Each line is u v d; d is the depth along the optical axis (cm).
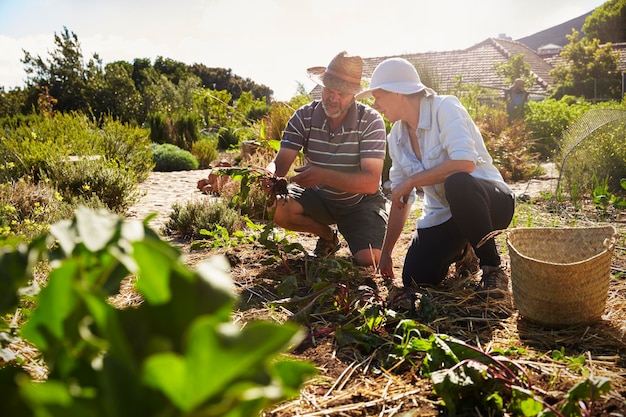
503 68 2884
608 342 224
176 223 496
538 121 1409
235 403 44
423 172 295
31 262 67
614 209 599
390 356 211
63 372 55
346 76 336
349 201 370
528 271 238
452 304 273
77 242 63
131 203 656
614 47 3944
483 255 289
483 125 1083
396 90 298
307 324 255
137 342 48
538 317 240
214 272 49
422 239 313
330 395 188
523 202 670
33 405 42
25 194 512
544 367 199
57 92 2580
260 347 40
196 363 40
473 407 170
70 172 658
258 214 564
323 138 360
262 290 308
